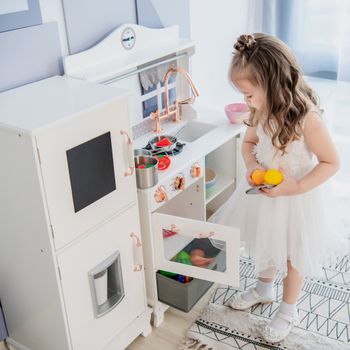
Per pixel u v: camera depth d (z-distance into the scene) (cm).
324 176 151
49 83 154
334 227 170
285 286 174
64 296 142
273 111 145
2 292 162
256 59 142
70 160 131
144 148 191
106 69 167
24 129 119
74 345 151
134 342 177
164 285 176
